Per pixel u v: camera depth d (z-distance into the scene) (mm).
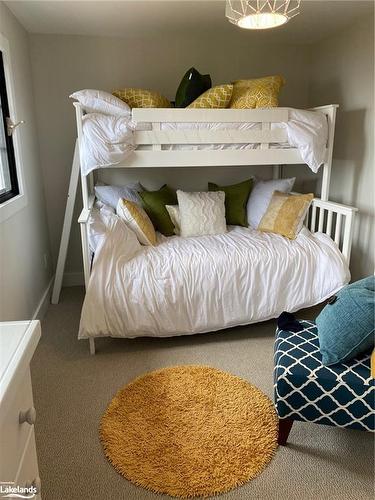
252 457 1682
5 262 2318
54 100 3434
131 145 2715
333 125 2918
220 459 1668
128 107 2740
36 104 3406
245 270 2561
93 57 3416
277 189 3361
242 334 2760
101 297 2387
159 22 3049
